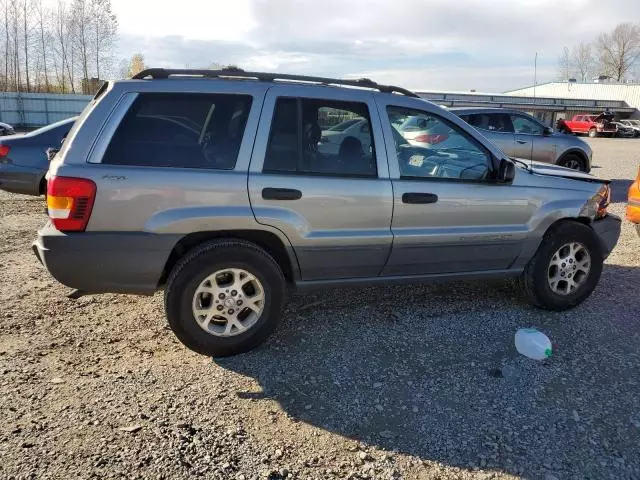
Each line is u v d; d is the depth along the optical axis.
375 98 4.07
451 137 4.27
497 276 4.58
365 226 3.97
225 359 3.80
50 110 37.81
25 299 4.77
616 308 4.87
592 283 4.79
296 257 3.89
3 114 37.00
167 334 4.18
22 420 3.01
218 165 3.64
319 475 2.67
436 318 4.54
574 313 4.73
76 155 3.46
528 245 4.52
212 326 3.76
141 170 3.49
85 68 46.81
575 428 3.07
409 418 3.15
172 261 3.77
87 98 38.16
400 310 4.70
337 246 3.93
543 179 4.56
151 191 3.49
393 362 3.79
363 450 2.87
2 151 7.98
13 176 7.99
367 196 3.92
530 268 4.62
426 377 3.60
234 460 2.76
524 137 11.81
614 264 6.27
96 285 3.59
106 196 3.43
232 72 3.89
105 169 3.45
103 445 2.82
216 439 2.91
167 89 3.64
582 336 4.26
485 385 3.51
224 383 3.48
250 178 3.66
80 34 46.09
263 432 2.99
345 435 2.99
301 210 3.78
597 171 17.05
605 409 3.26
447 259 4.32
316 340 4.11
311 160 3.85
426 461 2.79
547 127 12.23
